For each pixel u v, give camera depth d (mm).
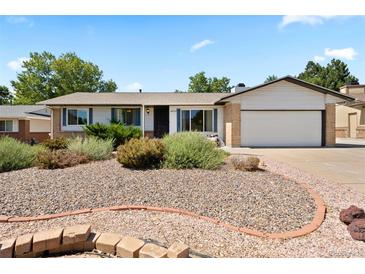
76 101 19750
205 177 5910
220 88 49250
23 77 43094
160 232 3396
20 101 42531
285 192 5152
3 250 2834
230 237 3418
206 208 4297
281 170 7895
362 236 3490
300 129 17297
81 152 8438
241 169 7090
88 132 14766
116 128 14734
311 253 3158
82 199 4531
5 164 7188
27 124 26656
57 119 19562
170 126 19531
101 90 46438
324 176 7461
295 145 17297
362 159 11117
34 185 5195
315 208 4496
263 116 17250
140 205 4344
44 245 2916
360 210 4039
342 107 28219
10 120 25969
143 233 3346
